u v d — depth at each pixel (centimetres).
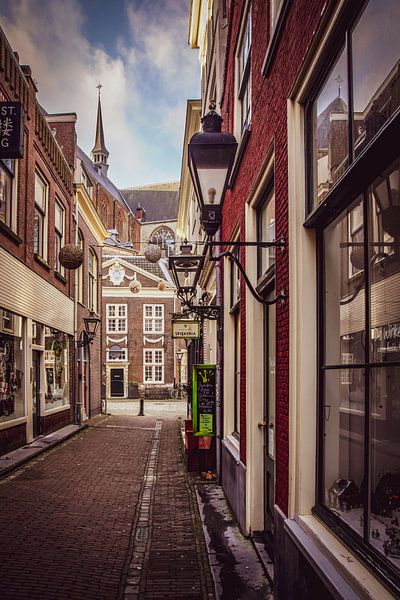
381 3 275
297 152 411
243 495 618
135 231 7150
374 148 269
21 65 1383
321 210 357
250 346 623
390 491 264
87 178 2370
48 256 1591
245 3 680
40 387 1508
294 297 401
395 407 262
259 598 443
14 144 995
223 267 918
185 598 454
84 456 1214
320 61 362
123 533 631
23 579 487
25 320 1346
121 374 4684
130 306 4716
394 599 241
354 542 302
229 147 539
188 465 1017
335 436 349
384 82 272
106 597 456
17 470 1021
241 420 673
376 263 288
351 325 326
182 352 4712
